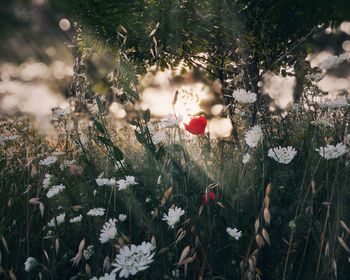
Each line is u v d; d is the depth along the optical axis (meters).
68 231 1.18
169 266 0.94
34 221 1.24
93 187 1.23
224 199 1.13
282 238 0.95
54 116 1.52
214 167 1.25
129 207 1.08
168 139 1.36
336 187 0.99
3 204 1.23
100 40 1.76
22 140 1.70
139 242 1.06
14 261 1.13
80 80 1.74
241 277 0.89
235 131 1.45
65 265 1.06
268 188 0.86
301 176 1.12
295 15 1.77
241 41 1.53
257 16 1.70
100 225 1.10
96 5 1.68
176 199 1.13
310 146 1.15
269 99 1.75
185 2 1.65
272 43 1.77
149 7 1.66
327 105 1.19
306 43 1.86
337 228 0.90
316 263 0.94
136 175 1.15
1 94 2.57
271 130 1.31
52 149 1.62
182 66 2.14
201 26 1.67
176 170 1.13
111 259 1.01
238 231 1.03
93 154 1.54
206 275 0.98
